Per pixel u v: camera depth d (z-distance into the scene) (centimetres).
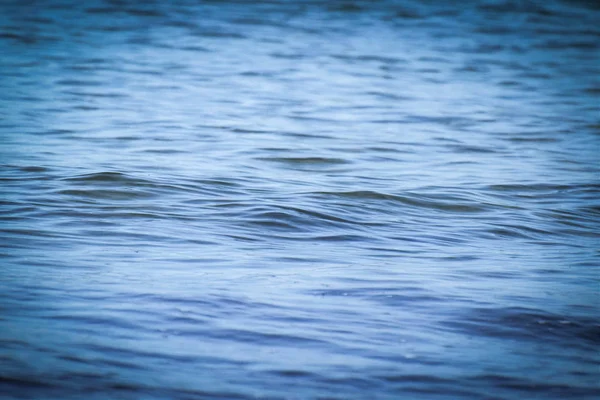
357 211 4062
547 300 2742
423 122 6962
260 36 11412
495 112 7538
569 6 14388
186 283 2762
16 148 5269
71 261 2994
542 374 2148
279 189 4425
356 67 9669
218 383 2008
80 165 4772
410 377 2092
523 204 4422
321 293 2720
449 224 3944
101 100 7281
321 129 6488
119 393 1933
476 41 11712
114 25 11594
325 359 2173
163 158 5175
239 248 3306
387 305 2625
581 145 6238
